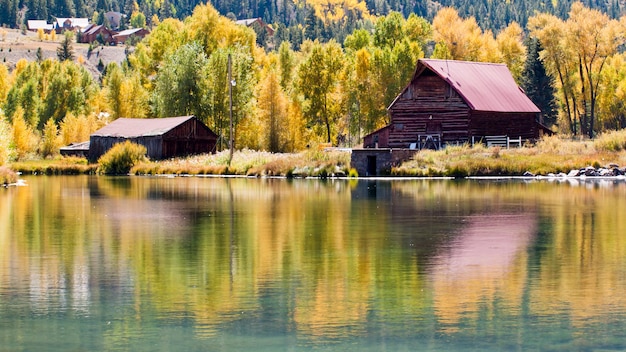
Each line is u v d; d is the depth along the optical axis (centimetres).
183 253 3141
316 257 3039
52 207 4919
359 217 4241
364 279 2667
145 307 2355
